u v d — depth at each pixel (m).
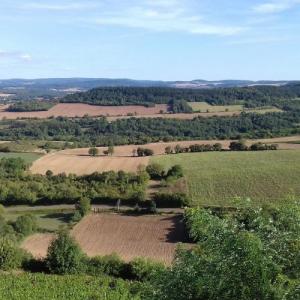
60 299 40.09
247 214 12.40
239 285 11.12
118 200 72.94
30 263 50.38
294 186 77.19
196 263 11.93
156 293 12.37
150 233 61.16
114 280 45.06
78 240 59.75
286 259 11.21
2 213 69.94
